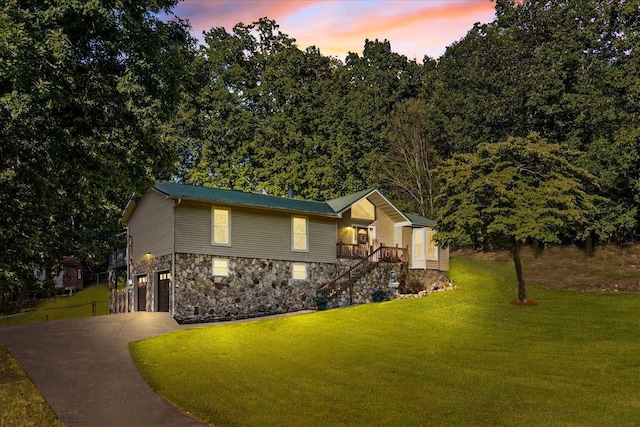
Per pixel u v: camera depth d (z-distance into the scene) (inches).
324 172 1707.7
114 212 1241.4
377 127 1860.2
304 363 603.5
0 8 470.6
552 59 1380.4
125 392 510.3
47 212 732.0
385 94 1993.1
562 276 1272.1
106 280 1811.0
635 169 1206.3
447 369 564.4
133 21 527.2
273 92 1790.1
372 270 1206.3
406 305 943.7
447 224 949.2
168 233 972.6
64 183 686.5
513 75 1451.8
